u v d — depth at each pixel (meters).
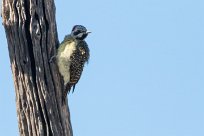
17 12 12.15
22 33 12.09
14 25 12.12
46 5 12.46
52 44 12.58
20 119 12.13
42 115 12.05
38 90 12.07
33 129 12.03
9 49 12.23
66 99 12.97
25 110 12.06
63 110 12.60
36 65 12.09
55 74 12.52
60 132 12.23
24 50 12.06
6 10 12.23
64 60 13.12
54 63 12.61
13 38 12.13
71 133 12.90
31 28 12.10
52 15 12.70
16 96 12.20
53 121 12.09
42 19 12.27
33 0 12.16
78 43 14.17
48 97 12.10
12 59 12.16
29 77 12.02
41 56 12.19
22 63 12.05
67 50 13.53
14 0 12.13
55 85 12.43
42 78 12.09
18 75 12.11
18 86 12.12
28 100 12.04
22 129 12.12
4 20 12.27
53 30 12.76
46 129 12.05
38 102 12.05
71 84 13.67
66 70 13.21
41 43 12.25
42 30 12.27
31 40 12.12
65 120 12.62
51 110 12.09
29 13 12.16
